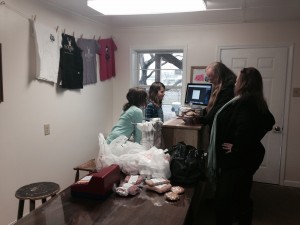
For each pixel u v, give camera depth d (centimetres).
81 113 351
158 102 317
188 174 176
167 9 264
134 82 436
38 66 261
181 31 394
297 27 347
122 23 390
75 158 342
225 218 192
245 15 329
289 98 360
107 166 175
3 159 232
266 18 342
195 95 337
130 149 200
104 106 413
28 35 252
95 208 139
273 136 372
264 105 187
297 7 293
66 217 130
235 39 373
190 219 169
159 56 431
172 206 143
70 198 150
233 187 188
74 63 318
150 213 135
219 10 311
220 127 197
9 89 234
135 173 181
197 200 220
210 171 208
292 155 368
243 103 184
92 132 381
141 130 213
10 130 238
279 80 362
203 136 257
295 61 353
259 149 192
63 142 316
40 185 191
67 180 327
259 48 365
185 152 188
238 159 186
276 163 375
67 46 305
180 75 423
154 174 176
